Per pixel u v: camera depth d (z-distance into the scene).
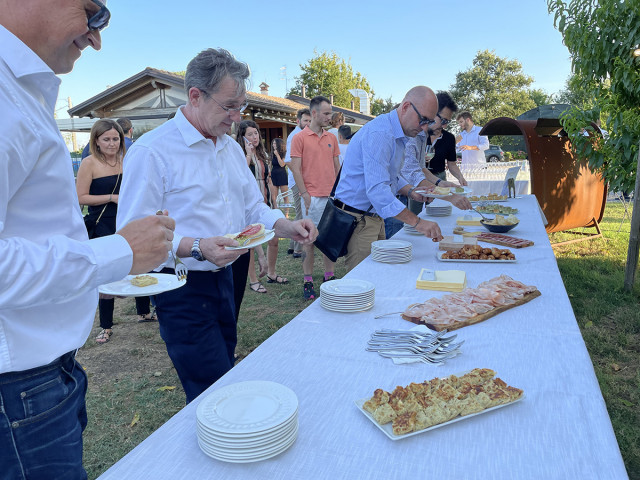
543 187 6.95
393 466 1.05
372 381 1.45
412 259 3.00
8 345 1.02
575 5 5.30
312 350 1.67
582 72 5.50
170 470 1.05
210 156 2.11
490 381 1.36
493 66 41.22
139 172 1.96
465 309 1.96
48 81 1.04
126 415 3.01
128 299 5.41
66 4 1.00
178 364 2.13
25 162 0.96
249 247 1.90
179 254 1.92
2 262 0.87
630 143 5.25
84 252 0.98
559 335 1.77
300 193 5.36
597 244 7.56
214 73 1.89
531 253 3.08
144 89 13.41
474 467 1.05
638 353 3.70
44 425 1.09
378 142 3.12
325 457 1.09
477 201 5.70
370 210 3.59
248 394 1.23
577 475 1.02
